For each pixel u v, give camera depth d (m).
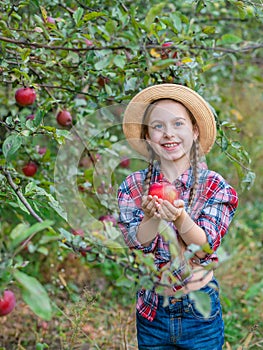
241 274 3.94
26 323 3.24
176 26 2.18
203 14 3.73
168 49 2.20
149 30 2.00
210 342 2.00
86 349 2.83
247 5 2.36
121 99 2.45
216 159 2.99
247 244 4.23
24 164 2.89
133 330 3.07
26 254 3.61
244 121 4.92
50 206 2.22
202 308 1.44
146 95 2.03
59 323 3.12
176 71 2.39
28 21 2.80
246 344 2.72
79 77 2.67
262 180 5.17
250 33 4.18
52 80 2.89
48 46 2.26
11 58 2.50
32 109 2.96
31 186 2.07
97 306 3.39
